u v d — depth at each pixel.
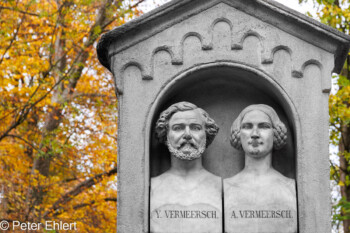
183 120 5.36
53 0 13.13
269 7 5.47
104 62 5.77
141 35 5.51
